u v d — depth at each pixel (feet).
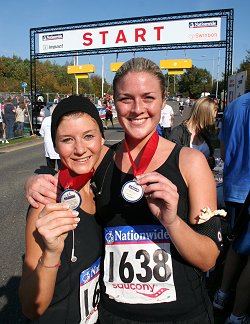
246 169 8.59
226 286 8.96
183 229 3.97
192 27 44.70
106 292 4.74
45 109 43.62
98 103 93.97
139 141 4.79
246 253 7.93
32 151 41.98
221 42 44.19
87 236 4.76
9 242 14.25
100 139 4.80
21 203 20.11
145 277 4.48
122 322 4.59
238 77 30.68
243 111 8.60
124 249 4.59
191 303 4.50
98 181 5.00
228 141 8.93
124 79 4.52
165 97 4.83
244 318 8.20
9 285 10.81
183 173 4.48
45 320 4.54
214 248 4.28
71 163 4.66
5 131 49.88
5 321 9.02
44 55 54.54
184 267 4.48
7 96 58.39
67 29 50.83
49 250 3.79
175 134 12.36
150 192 3.85
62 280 4.58
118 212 4.65
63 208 3.72
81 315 4.66
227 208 9.24
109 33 48.47
